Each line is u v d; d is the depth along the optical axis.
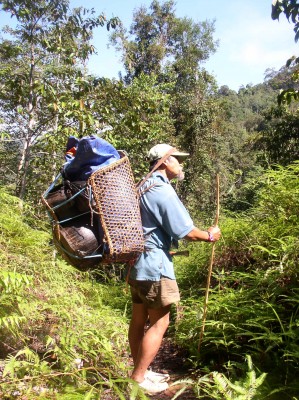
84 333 3.70
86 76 8.09
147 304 3.21
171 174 3.43
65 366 3.11
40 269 5.26
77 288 5.92
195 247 6.41
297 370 3.22
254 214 5.32
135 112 8.28
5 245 5.50
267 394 2.92
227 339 3.77
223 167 26.69
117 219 2.85
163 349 4.41
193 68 28.56
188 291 5.48
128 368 3.45
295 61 5.59
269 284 3.91
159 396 3.26
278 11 4.59
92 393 2.78
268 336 3.35
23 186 8.11
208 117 25.67
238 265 5.09
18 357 3.35
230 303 3.99
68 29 8.30
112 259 2.91
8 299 3.72
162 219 3.14
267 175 5.43
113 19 8.30
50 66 7.75
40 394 2.72
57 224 2.95
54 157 8.54
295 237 4.24
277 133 18.30
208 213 21.86
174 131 22.98
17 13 7.88
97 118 8.14
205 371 3.63
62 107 7.19
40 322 3.98
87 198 2.86
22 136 8.59
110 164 2.88
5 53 8.40
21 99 7.95
